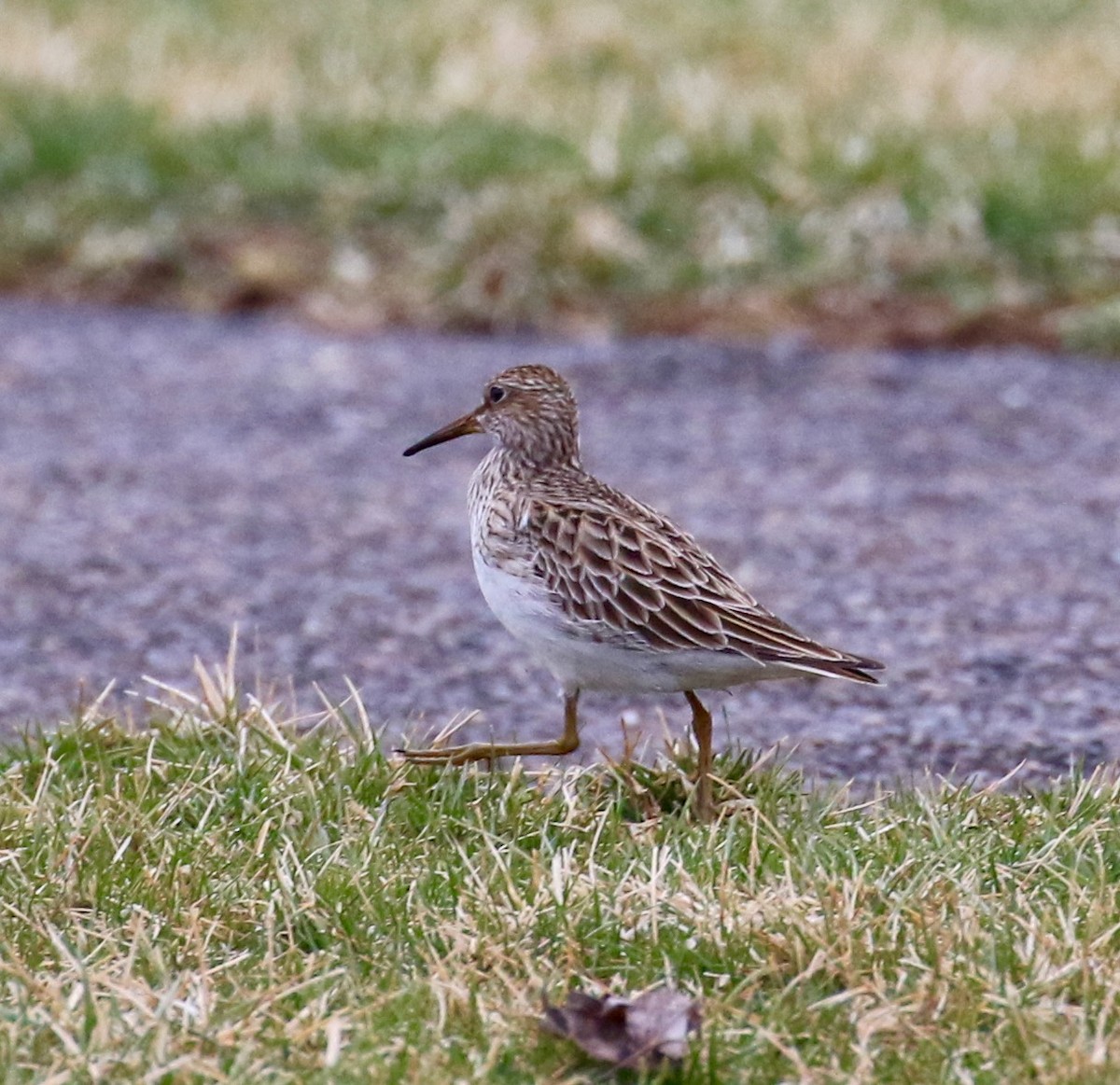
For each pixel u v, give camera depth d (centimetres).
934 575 1290
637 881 791
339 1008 715
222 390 1706
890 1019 693
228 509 1432
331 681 1114
